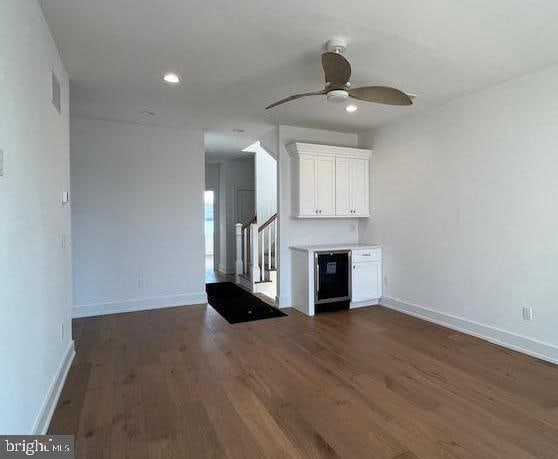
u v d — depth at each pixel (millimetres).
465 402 2420
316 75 3125
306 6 2117
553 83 2980
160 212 4891
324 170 4855
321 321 4297
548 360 3072
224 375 2836
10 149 1563
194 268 5125
